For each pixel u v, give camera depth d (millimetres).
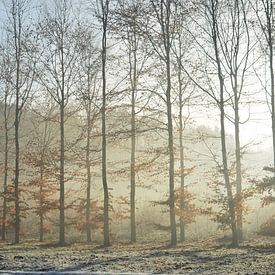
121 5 25641
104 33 26688
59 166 33688
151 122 26797
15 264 15430
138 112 27812
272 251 20016
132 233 30562
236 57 24688
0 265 15219
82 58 30156
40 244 30312
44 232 37625
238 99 25172
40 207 32906
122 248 24938
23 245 29562
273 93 23625
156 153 28078
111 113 28516
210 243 27547
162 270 13531
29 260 16719
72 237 36750
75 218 32594
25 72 31141
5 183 35906
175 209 26938
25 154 33156
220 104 23703
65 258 17359
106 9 26547
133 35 26828
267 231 25672
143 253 19797
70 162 32312
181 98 28625
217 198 26297
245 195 23656
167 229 30625
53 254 19953
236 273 12734
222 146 23750
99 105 29703
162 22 24953
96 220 31812
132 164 29469
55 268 14234
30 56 30531
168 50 25188
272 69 23594
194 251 20625
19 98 31859
